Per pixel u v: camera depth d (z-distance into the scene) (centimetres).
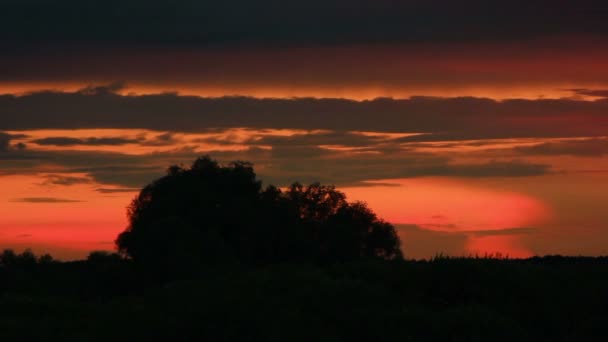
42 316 5228
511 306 5378
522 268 5919
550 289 5653
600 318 5200
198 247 8088
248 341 4588
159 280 7919
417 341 4734
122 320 4891
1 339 4709
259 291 5128
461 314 4972
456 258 5975
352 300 5091
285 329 4638
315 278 5431
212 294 5044
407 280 5756
